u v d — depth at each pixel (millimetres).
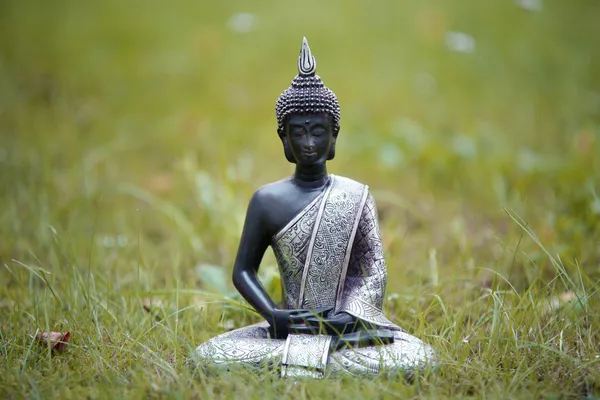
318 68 16641
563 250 8078
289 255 6113
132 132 13484
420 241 9359
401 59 17125
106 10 19422
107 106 14625
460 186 11133
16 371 5770
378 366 5680
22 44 17047
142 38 18109
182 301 7566
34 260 8758
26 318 7055
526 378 5754
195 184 10641
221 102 15023
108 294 7270
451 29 17891
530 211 9867
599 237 8727
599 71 16000
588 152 11188
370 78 16203
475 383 5664
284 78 16219
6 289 7543
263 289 6133
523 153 11758
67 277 7758
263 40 18000
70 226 9062
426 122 14148
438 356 5918
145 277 8070
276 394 5391
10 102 14172
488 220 10086
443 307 6559
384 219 10375
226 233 9297
